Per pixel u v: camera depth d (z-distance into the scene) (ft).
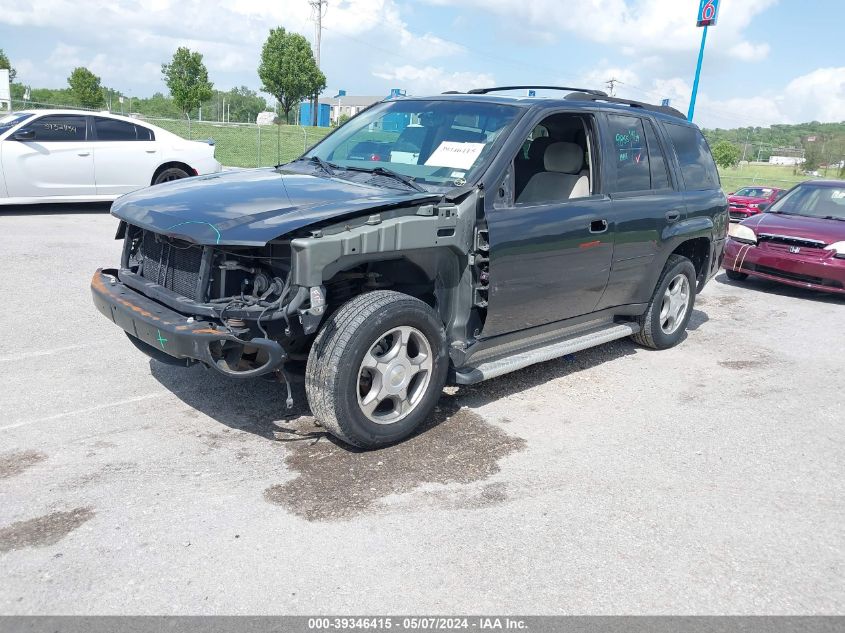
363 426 12.45
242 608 8.67
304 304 11.32
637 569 9.93
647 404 16.37
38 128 36.70
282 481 11.73
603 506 11.58
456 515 11.02
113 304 12.86
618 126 17.30
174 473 11.80
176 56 171.22
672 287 20.31
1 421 13.39
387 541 10.21
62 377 15.69
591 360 19.51
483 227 13.70
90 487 11.21
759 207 77.46
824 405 16.94
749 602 9.36
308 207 12.05
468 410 15.28
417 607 8.87
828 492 12.53
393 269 13.51
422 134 15.62
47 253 28.09
